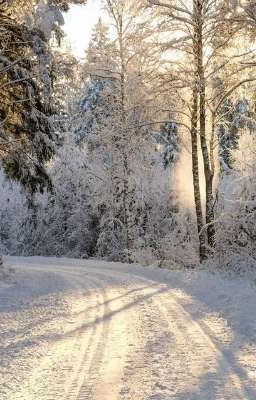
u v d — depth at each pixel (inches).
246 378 241.6
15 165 762.2
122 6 1050.1
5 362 273.9
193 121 829.8
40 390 226.8
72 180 1611.7
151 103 839.7
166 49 793.6
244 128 909.8
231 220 735.7
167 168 1381.6
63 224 1663.4
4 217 1817.2
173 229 1269.7
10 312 437.1
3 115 707.4
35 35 665.6
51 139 774.5
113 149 1179.9
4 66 673.0
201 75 783.7
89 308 458.3
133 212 1322.6
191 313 426.6
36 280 714.2
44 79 679.1
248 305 434.0
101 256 1471.5
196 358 280.7
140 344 314.8
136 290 593.6
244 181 760.3
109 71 1084.5
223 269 735.1
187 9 783.7
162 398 213.9
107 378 244.5
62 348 305.0
